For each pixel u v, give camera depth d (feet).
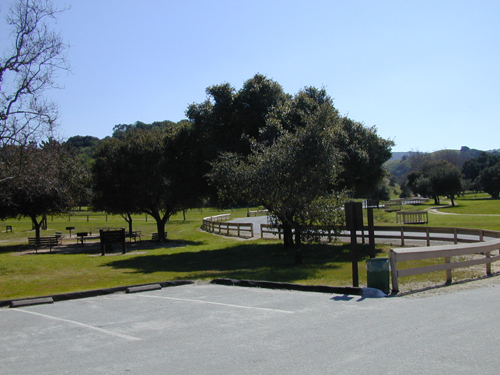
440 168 212.02
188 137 77.51
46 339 20.58
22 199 96.53
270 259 59.00
